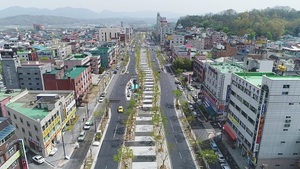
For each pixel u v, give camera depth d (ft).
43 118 225.15
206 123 304.91
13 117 251.39
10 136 178.70
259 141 199.93
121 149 229.04
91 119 313.53
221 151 241.14
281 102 187.32
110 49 642.63
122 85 468.75
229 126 264.31
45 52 609.83
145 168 215.92
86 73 409.49
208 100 342.23
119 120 312.91
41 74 362.53
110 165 219.82
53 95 270.05
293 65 392.47
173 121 310.65
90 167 216.33
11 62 357.00
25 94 299.79
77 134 274.77
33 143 236.22
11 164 178.19
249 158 213.87
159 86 461.37
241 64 363.56
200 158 231.09
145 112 339.77
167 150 244.42
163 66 644.69
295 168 206.49
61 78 342.85
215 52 571.69
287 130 196.34
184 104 363.56
